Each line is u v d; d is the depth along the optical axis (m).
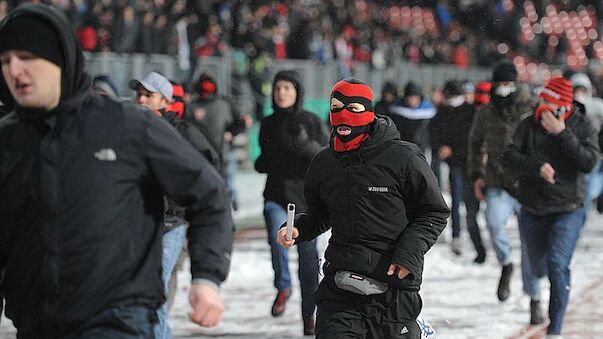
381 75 74.44
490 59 92.75
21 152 9.21
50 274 9.14
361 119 13.44
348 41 75.19
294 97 21.55
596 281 28.88
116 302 9.23
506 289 24.98
